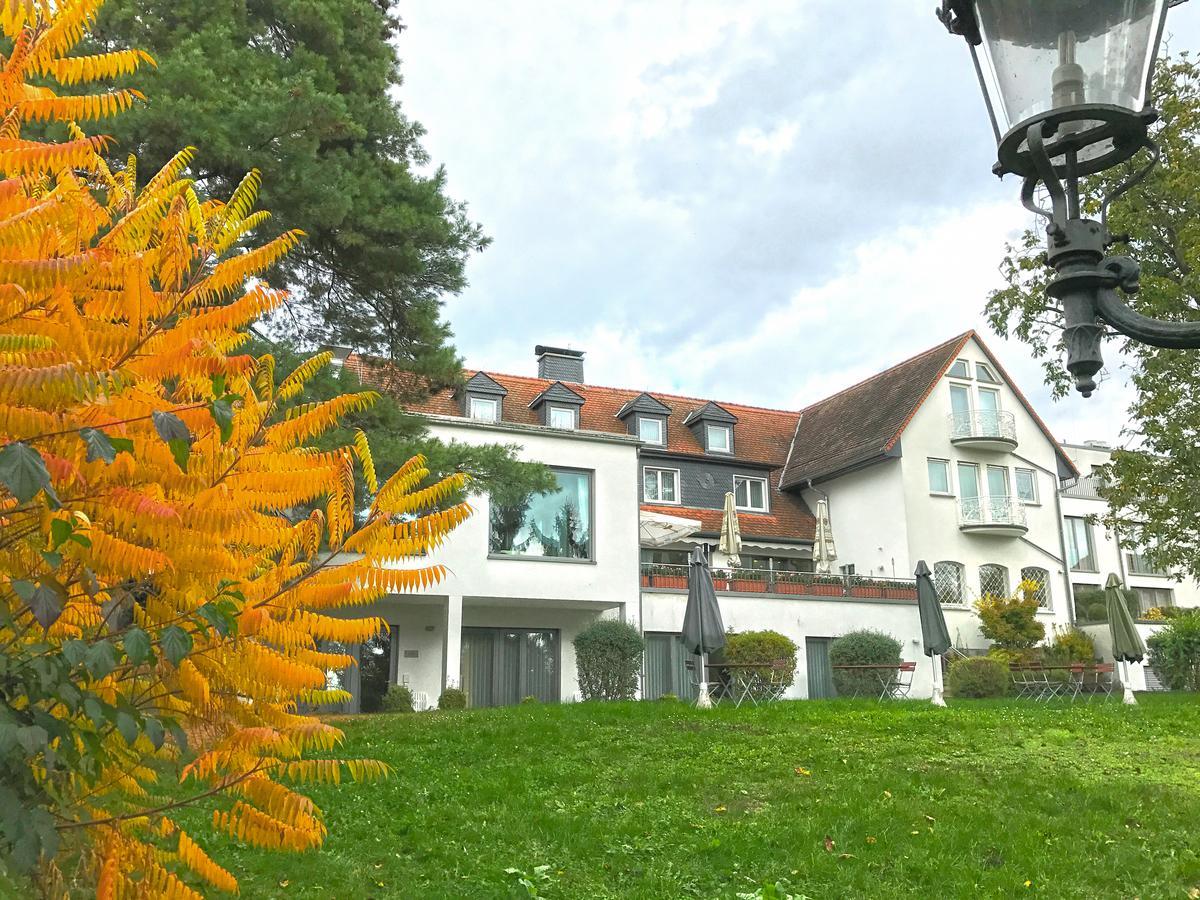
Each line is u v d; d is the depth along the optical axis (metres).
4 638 2.41
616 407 32.34
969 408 31.66
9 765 2.20
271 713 2.93
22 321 2.07
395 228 12.66
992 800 9.04
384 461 12.22
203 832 7.04
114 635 2.55
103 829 2.75
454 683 21.77
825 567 28.22
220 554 2.52
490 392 27.70
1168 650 29.36
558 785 9.48
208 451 2.65
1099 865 7.41
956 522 30.09
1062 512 32.31
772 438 34.91
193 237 2.72
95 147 2.24
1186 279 17.89
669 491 31.03
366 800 8.55
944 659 27.34
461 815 8.22
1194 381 19.30
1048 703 19.08
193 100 10.45
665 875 7.03
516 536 23.34
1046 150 2.84
